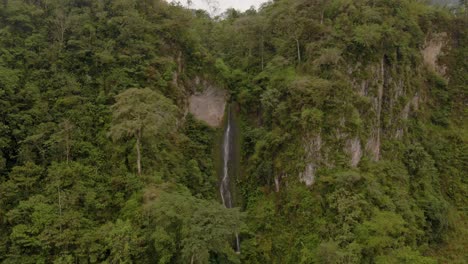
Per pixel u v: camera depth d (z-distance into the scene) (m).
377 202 34.47
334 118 37.47
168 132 39.91
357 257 29.69
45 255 26.78
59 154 32.69
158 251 27.53
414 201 38.97
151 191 31.03
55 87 36.69
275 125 42.41
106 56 39.44
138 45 42.53
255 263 36.47
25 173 30.19
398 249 30.75
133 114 32.31
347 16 43.72
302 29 45.44
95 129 35.88
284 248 36.28
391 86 43.12
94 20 43.38
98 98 37.41
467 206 43.12
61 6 42.69
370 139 39.72
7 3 39.62
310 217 35.69
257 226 39.09
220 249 29.11
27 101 34.03
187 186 39.44
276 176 40.56
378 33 41.19
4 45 36.81
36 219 27.42
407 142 44.41
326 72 40.12
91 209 30.61
